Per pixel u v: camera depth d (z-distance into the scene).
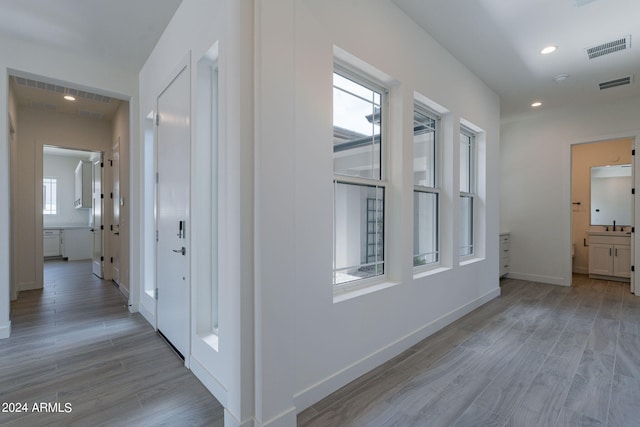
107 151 5.30
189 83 2.29
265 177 1.53
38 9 2.49
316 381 1.89
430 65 2.97
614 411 1.79
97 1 2.40
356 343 2.16
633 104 4.50
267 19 1.55
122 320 3.31
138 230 3.61
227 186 1.62
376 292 2.33
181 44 2.46
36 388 2.02
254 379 1.55
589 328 3.11
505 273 5.45
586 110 4.86
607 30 2.89
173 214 2.60
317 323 1.89
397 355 2.50
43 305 3.85
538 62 3.48
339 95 2.31
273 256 1.56
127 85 3.54
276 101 1.58
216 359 1.90
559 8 2.59
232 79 1.55
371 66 2.32
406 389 2.02
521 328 3.11
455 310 3.35
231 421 1.56
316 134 1.89
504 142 5.68
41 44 3.00
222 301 1.81
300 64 1.81
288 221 1.63
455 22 2.77
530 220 5.38
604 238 5.43
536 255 5.32
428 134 3.28
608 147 5.75
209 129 2.25
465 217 3.99
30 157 4.65
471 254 4.06
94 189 5.90
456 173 3.38
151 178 3.48
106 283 5.02
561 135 5.08
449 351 2.58
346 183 2.33
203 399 1.89
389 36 2.48
